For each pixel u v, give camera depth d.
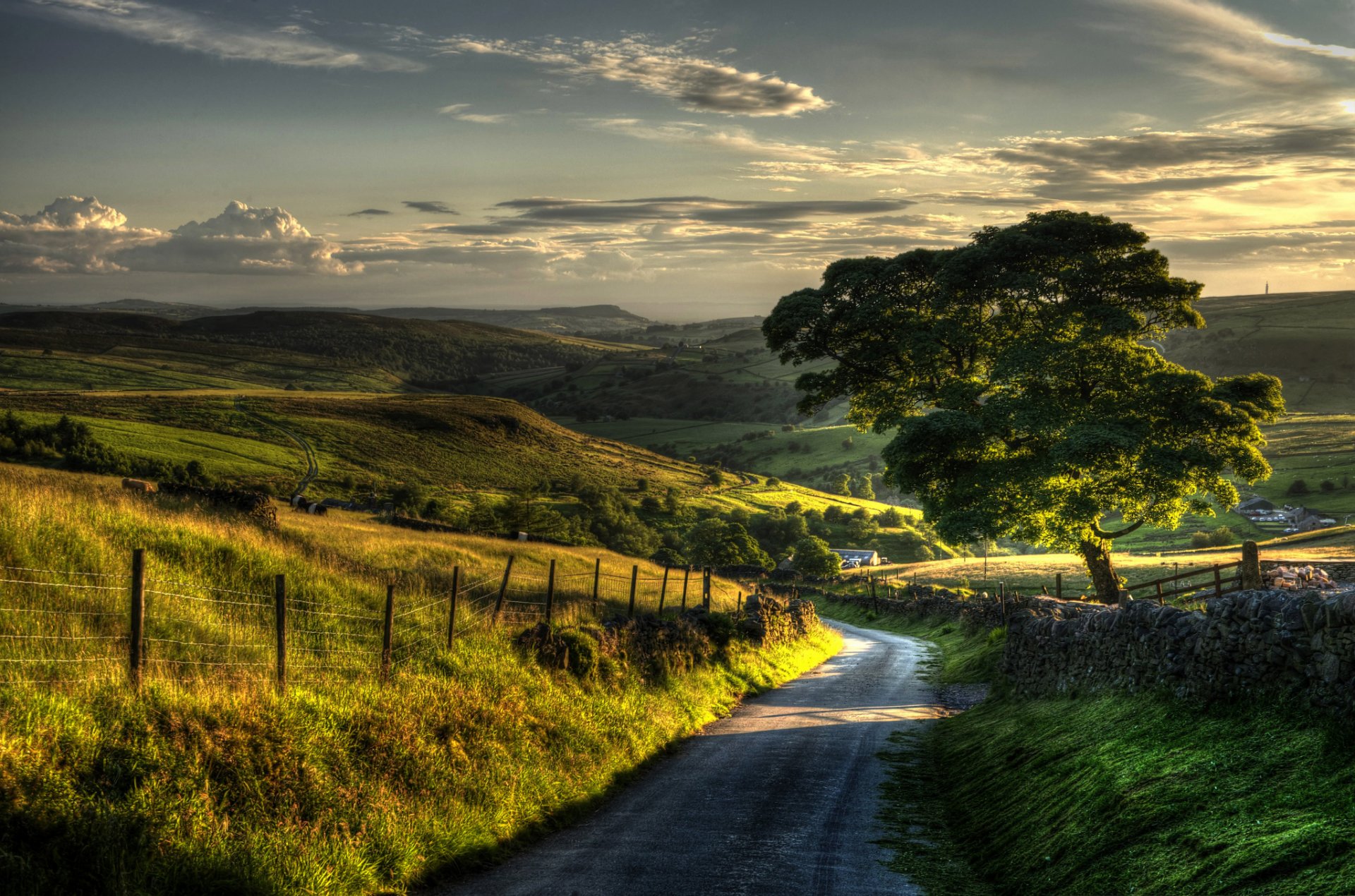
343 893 8.07
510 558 18.61
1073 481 27.73
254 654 12.27
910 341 29.55
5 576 12.30
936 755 15.63
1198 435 27.98
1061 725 12.70
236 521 25.17
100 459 107.94
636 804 12.52
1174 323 30.41
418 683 12.70
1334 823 5.86
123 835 7.32
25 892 6.46
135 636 9.68
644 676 18.97
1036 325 29.89
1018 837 9.37
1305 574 20.94
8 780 7.11
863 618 65.88
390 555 28.70
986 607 37.22
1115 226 29.16
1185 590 23.16
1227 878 5.96
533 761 12.52
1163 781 8.12
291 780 9.23
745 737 17.75
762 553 119.31
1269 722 8.21
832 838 10.65
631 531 130.12
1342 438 189.25
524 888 8.88
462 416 188.88
